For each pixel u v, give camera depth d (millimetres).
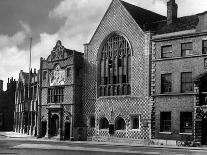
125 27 52344
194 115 42594
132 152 34000
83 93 57531
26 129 75188
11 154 31969
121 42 53281
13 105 95312
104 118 54219
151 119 47062
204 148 39062
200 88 42719
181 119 44250
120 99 51750
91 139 54906
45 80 62625
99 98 54844
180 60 45062
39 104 62719
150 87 48125
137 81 49844
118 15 53500
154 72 47406
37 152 34094
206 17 43062
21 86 79688
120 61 53219
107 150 36250
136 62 50281
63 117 58219
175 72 45344
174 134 44469
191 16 48438
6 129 93688
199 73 43125
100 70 55844
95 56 56188
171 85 45688
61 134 57688
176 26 47219
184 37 44812
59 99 59844
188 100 43656
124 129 51406
